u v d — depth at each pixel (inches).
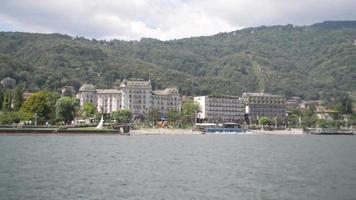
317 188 2755.9
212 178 3147.1
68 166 3764.8
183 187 2753.4
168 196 2466.8
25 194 2454.5
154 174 3331.7
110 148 6146.7
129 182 2908.5
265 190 2677.2
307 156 5221.5
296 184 2906.0
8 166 3659.0
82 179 3004.4
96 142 7628.0
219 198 2429.9
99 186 2738.7
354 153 5826.8
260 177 3223.4
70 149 5743.1
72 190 2591.0
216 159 4690.0
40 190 2573.8
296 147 7288.4
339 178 3184.1
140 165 3954.2
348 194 2568.9
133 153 5324.8
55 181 2893.7
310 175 3356.3
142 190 2630.4
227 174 3385.8
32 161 4114.2
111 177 3125.0
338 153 5807.1
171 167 3833.7
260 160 4623.5
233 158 4847.4
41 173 3270.2
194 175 3302.2
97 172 3393.2
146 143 7751.0
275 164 4202.8
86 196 2429.9
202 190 2657.5
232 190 2669.8
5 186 2672.2
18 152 5054.1
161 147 6663.4
